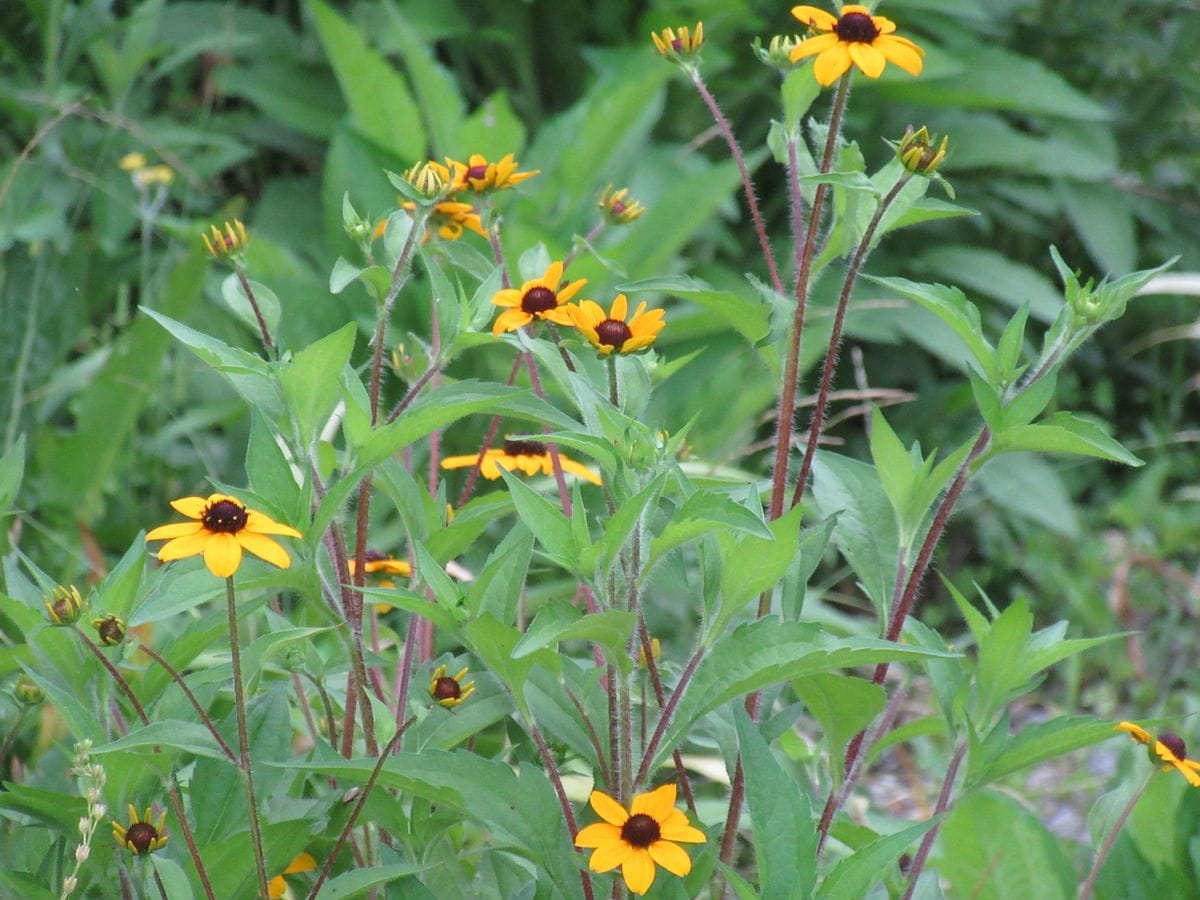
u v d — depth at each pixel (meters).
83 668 2.38
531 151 4.46
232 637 2.30
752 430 4.00
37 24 4.43
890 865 2.41
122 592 2.37
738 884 2.30
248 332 3.94
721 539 2.31
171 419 4.04
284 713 2.38
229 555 2.27
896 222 2.42
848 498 2.46
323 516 2.32
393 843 2.43
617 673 2.34
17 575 2.41
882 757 3.89
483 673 2.42
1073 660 4.10
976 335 2.40
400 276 2.39
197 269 3.66
